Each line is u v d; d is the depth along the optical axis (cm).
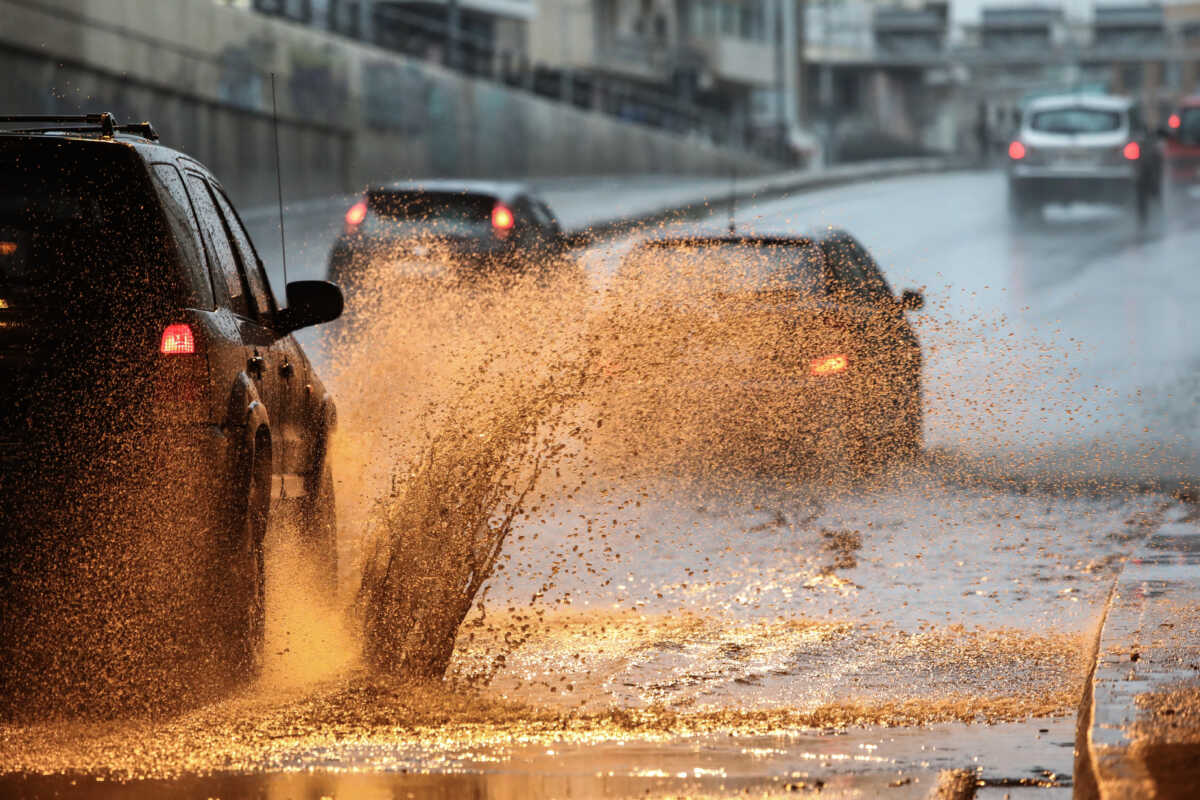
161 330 1917
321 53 13950
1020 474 3722
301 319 2414
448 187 5069
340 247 5012
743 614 2564
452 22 17875
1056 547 3047
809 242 3559
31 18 9775
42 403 1877
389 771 1653
